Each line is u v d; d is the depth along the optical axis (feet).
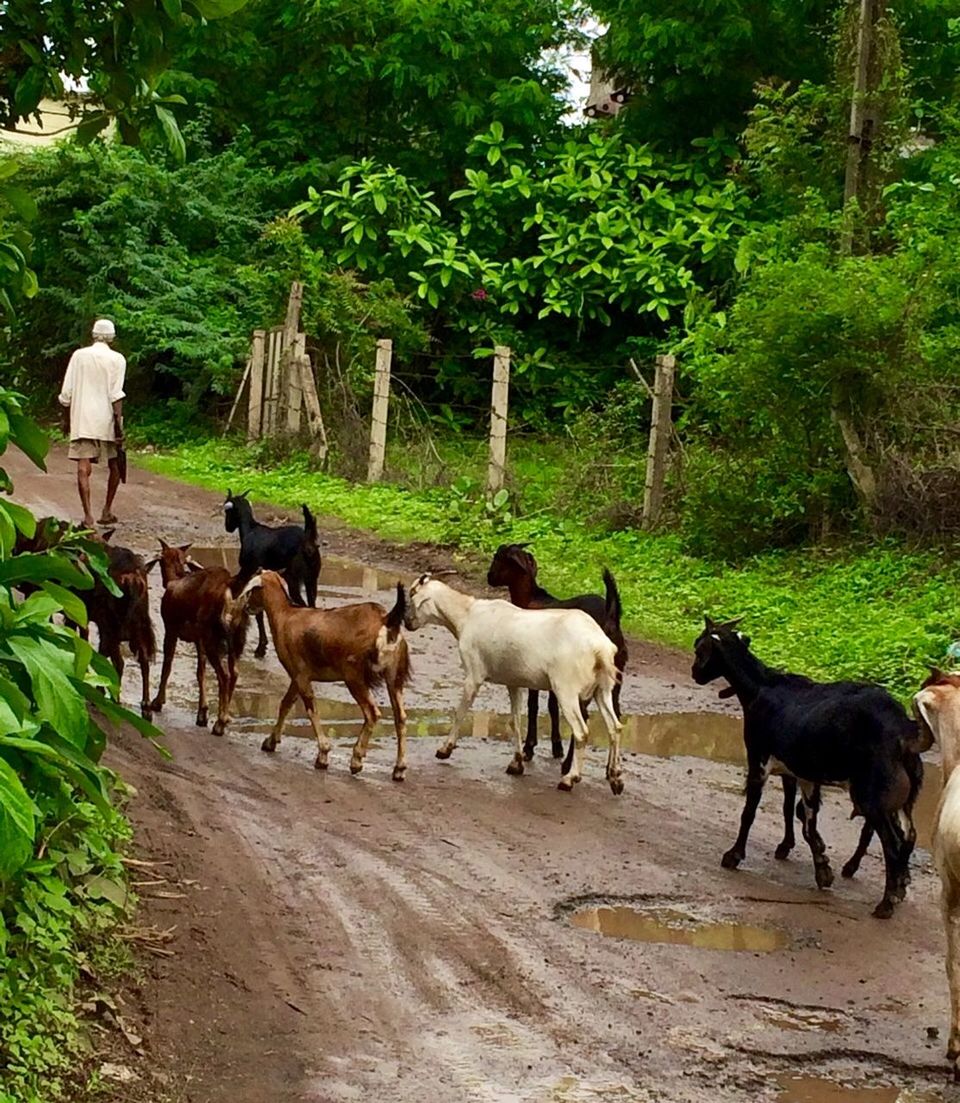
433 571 53.21
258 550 41.32
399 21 100.48
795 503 54.49
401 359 87.56
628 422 70.08
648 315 88.79
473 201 93.15
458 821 28.14
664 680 41.24
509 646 31.07
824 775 25.49
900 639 41.98
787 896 25.62
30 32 16.06
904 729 24.89
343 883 24.27
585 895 24.80
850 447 52.85
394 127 104.37
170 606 33.63
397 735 31.58
